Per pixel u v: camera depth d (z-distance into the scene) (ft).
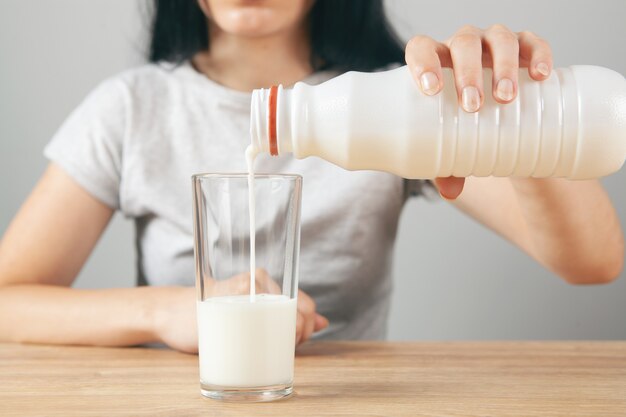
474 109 1.96
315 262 3.70
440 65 2.01
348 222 3.69
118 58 5.34
